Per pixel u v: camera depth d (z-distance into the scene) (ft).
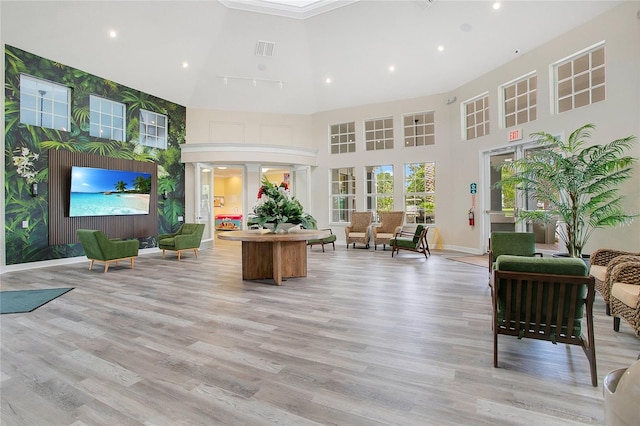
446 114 27.81
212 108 31.17
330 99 31.58
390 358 7.97
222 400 6.30
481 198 24.56
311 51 27.14
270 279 16.76
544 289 7.29
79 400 6.33
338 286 15.16
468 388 6.64
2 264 18.85
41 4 18.44
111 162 24.26
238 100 31.12
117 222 24.54
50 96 21.35
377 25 23.89
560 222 16.97
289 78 29.53
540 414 5.82
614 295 9.32
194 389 6.68
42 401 6.30
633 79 15.05
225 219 49.60
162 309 11.88
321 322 10.46
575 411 5.89
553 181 15.17
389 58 26.04
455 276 17.17
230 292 14.23
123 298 13.35
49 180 20.85
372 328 9.91
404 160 29.66
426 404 6.13
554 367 7.50
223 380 7.02
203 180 31.12
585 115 17.15
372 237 30.58
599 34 16.58
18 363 7.82
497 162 24.18
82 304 12.53
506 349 8.44
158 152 27.91
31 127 20.10
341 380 6.98
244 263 16.67
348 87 29.86
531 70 20.48
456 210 26.99
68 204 21.67
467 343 8.80
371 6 22.71
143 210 26.09
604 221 14.30
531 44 20.16
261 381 6.97
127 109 25.68
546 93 19.52
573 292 7.07
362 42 25.41
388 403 6.17
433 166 28.86
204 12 23.57
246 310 11.71
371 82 28.73
